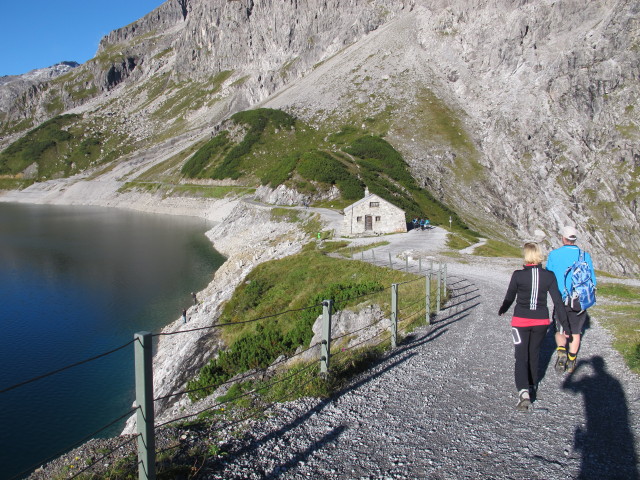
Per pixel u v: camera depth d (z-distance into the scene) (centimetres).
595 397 807
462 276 2891
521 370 774
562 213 10456
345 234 5894
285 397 898
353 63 18488
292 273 3550
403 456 644
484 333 1363
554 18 14700
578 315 902
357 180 9069
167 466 621
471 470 593
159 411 2267
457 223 8294
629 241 9781
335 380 956
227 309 3338
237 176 13475
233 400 942
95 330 3966
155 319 4250
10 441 2334
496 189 11231
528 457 616
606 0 14300
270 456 662
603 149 11538
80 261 6838
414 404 833
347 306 1958
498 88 14762
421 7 19400
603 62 12744
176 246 8194
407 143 12800
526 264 790
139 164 19550
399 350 1205
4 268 6341
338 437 717
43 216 12962
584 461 593
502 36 15275
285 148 14250
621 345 1122
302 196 8819
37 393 2836
